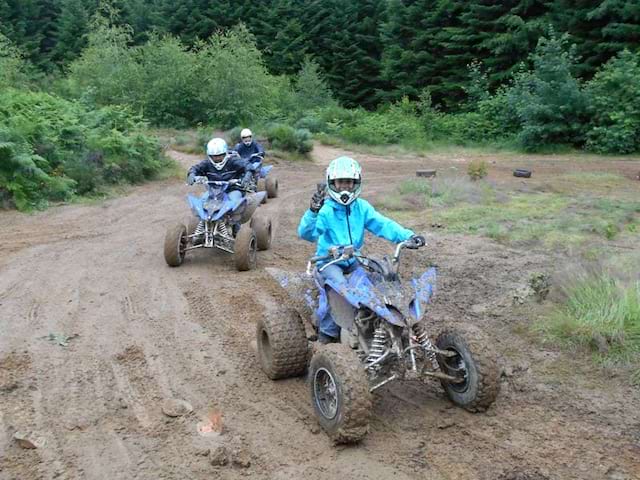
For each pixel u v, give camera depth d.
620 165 23.44
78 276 8.49
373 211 5.30
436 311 7.03
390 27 45.59
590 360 5.68
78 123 18.19
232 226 9.75
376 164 24.98
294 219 12.96
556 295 7.21
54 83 35.50
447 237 10.52
